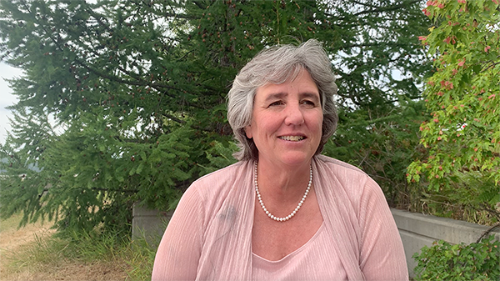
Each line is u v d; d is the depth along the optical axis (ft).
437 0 6.24
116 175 12.29
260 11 12.82
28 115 14.82
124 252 15.65
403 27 17.29
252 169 4.03
